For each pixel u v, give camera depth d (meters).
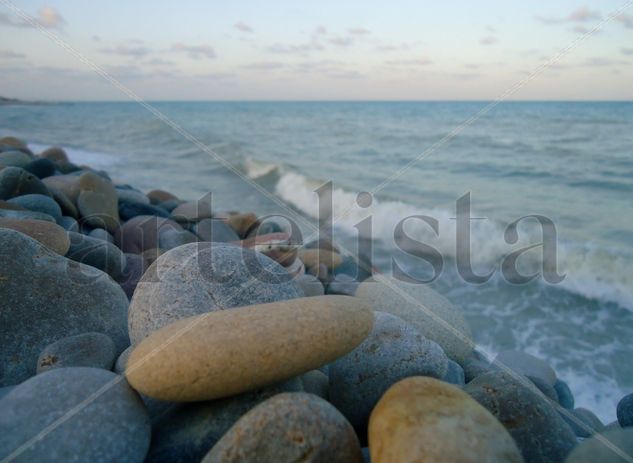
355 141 17.22
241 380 1.52
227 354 1.48
